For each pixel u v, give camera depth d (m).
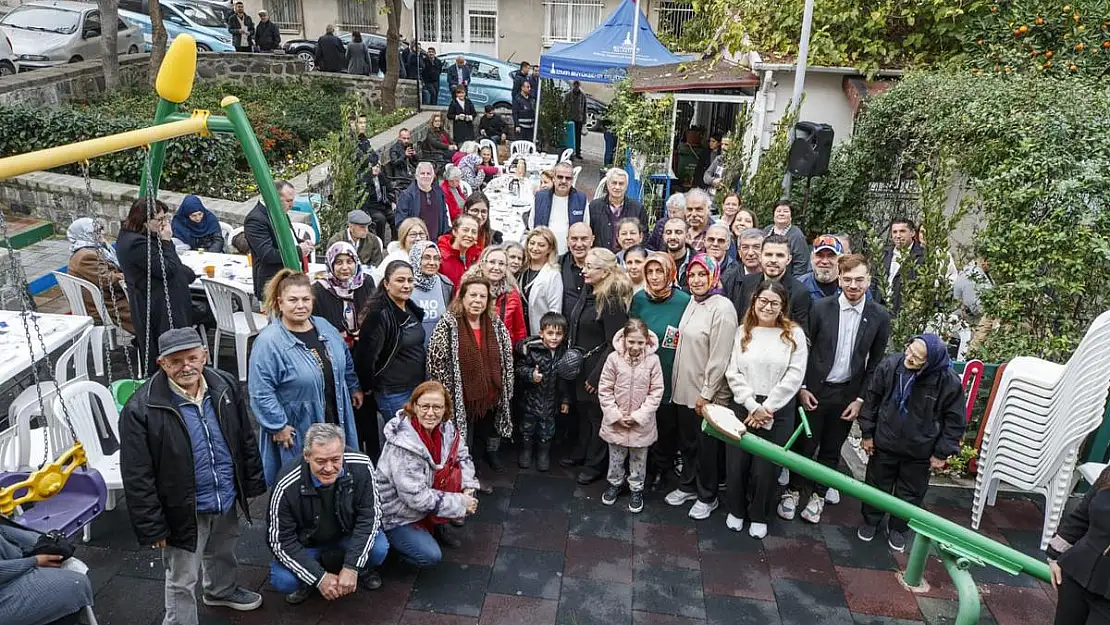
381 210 10.49
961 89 7.67
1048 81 7.45
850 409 4.88
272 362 3.98
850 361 4.79
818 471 2.65
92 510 3.65
